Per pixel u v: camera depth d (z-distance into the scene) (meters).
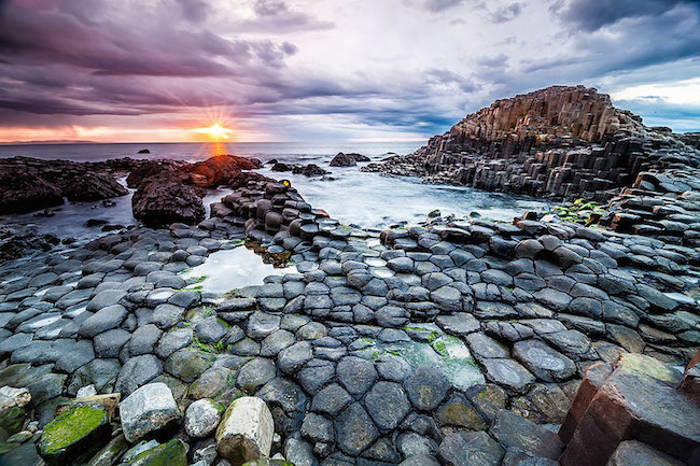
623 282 5.59
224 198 12.46
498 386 3.72
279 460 2.68
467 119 41.09
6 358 4.29
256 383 3.75
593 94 28.52
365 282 5.84
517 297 5.48
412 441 3.07
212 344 4.44
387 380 3.71
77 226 13.08
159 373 3.95
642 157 18.92
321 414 3.32
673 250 6.99
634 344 4.41
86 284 6.30
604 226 8.97
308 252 7.95
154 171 23.91
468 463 2.54
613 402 2.05
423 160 39.66
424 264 6.57
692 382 1.99
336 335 4.57
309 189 25.17
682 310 5.03
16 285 6.61
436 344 4.45
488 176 26.42
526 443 2.72
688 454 1.76
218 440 2.88
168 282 6.14
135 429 2.99
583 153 21.52
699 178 12.48
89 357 4.23
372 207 18.95
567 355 4.15
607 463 1.90
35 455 2.87
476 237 7.35
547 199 22.20
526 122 30.38
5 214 14.77
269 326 4.79
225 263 7.50
